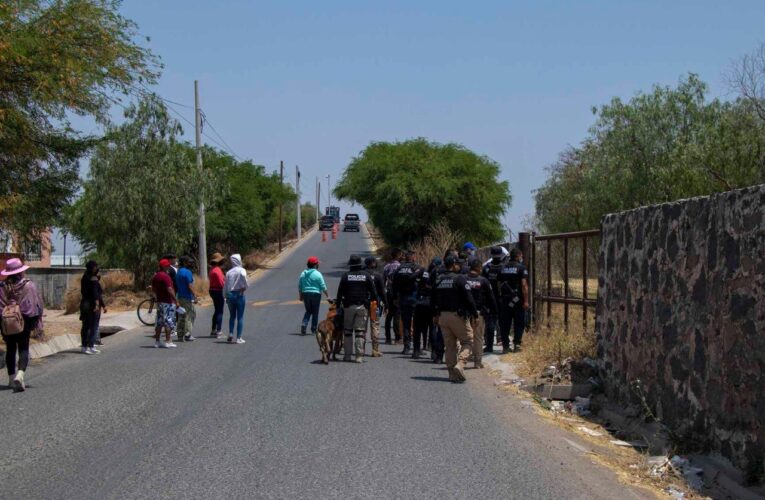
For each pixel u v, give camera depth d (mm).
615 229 11258
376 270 15055
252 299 32188
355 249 72750
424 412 9844
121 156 32250
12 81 15031
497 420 9508
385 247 62812
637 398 9961
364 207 56219
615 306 11094
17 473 7148
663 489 7172
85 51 15961
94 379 12516
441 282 12305
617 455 8375
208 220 45719
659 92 37312
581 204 40750
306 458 7586
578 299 13594
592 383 11508
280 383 11922
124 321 23047
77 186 18328
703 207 8203
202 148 38469
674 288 8898
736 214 7414
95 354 15875
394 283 15859
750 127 30188
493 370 13227
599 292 11898
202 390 11320
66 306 30484
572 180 46031
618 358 10828
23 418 9562
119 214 32000
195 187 33844
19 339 11594
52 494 6508
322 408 9992
